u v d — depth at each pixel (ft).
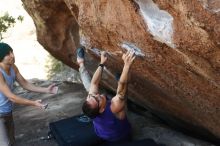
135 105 17.34
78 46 17.11
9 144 12.21
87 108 12.08
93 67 16.17
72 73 32.65
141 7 8.46
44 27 17.58
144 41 9.53
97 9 10.23
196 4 6.99
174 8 7.46
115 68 13.94
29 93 22.63
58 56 19.88
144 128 15.35
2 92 11.45
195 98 11.18
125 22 9.52
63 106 19.26
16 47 45.01
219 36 7.13
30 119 18.06
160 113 15.47
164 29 8.27
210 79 9.11
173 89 11.64
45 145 14.90
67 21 16.74
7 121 12.25
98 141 13.21
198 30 7.43
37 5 16.15
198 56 8.21
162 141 14.23
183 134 14.93
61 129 14.37
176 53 8.88
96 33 11.35
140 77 12.66
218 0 6.76
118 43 10.83
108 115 12.32
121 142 12.83
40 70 38.78
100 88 19.15
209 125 12.78
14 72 12.00
